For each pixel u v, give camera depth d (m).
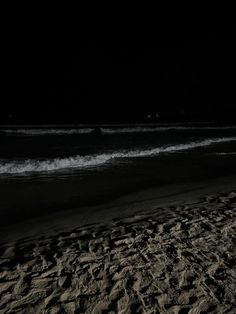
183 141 29.22
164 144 25.72
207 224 5.57
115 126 69.50
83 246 4.74
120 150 20.20
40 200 7.67
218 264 4.05
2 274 3.89
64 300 3.33
